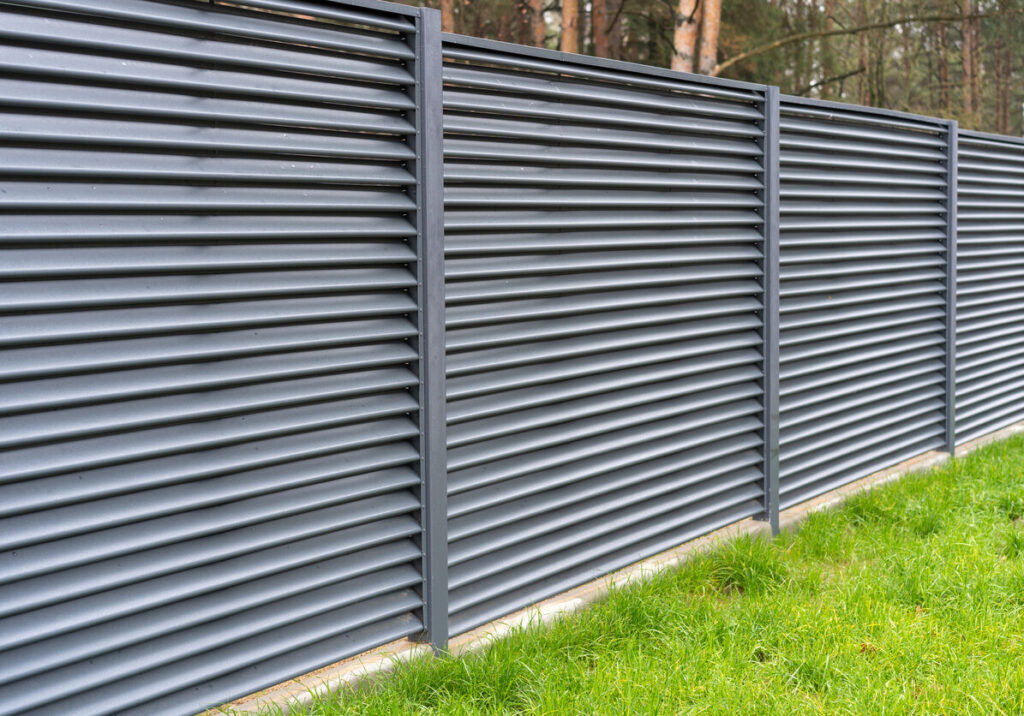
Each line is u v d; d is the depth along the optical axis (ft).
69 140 7.59
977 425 21.88
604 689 9.71
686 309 13.71
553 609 11.89
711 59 36.88
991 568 13.16
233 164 8.71
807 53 41.73
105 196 7.84
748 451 15.19
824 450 16.96
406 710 9.11
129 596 8.27
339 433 9.77
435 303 10.28
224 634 8.92
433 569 10.48
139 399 8.30
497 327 11.26
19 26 7.32
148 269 8.14
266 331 9.11
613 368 12.59
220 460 8.81
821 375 16.63
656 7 43.16
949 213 20.01
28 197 7.40
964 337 21.34
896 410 18.92
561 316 12.03
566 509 12.26
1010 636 11.30
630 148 12.84
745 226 14.85
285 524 9.41
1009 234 23.13
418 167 10.10
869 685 10.00
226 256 8.70
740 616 11.64
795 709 9.64
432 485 10.41
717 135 14.40
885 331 18.39
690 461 13.88
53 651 7.79
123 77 7.88
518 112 11.16
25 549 7.64
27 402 7.50
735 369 14.78
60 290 7.66
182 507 8.52
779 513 15.85
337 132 9.59
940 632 11.39
